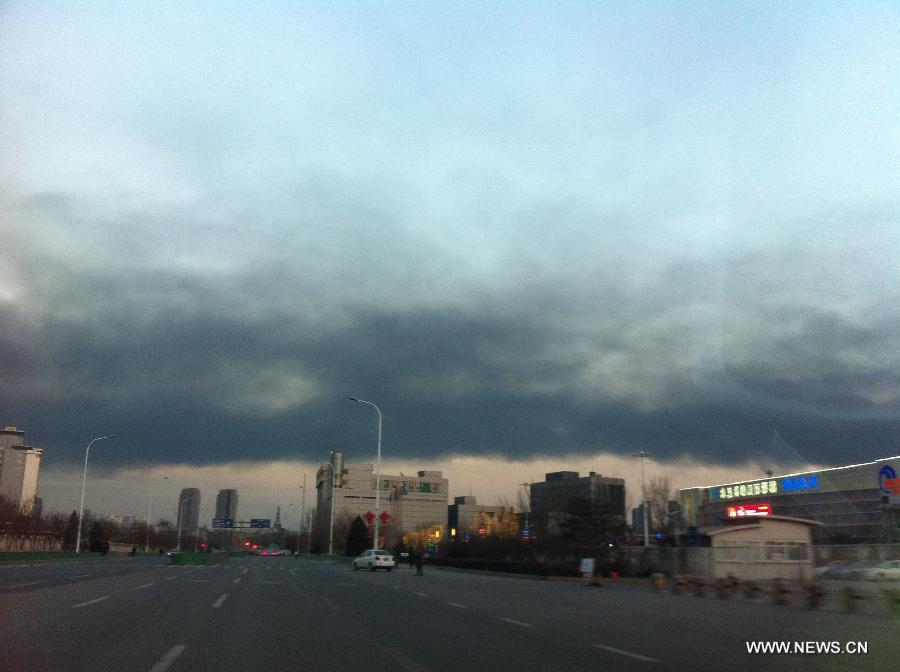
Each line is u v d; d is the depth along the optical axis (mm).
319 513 157000
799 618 18625
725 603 24219
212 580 33906
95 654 11258
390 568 55781
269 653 11648
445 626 15875
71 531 113500
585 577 41750
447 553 75562
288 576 40188
